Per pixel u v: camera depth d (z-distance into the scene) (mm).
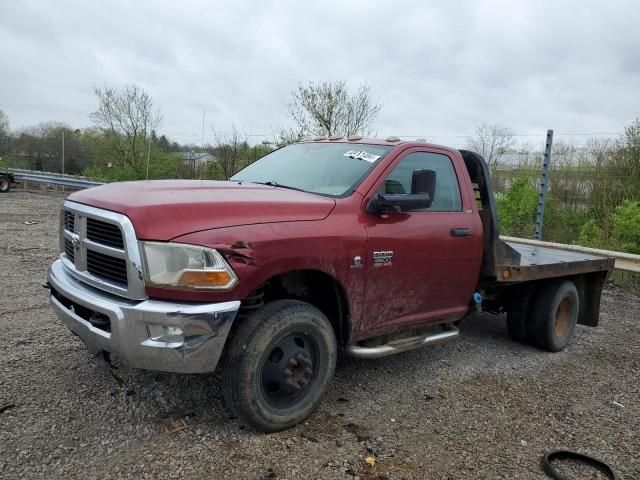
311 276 3883
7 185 21969
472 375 4922
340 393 4277
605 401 4570
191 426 3508
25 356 4434
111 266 3299
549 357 5676
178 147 32500
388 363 5055
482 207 5137
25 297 6211
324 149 4770
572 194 15406
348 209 3846
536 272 5391
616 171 14945
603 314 7723
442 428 3824
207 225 3164
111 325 3125
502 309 6309
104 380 4059
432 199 4043
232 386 3305
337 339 4008
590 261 6098
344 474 3121
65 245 3986
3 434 3240
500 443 3682
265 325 3326
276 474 3061
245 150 22453
